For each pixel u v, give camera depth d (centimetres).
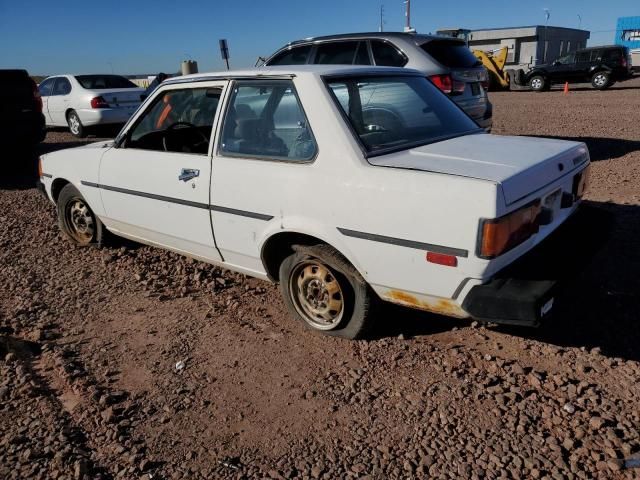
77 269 512
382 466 262
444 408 299
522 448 268
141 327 402
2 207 750
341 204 322
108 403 314
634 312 383
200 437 287
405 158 326
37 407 314
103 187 485
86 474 262
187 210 412
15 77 982
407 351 353
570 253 320
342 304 354
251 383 330
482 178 283
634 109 1552
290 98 355
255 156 368
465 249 282
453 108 427
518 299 277
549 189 316
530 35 4141
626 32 3938
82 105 1294
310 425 292
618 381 313
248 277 476
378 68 404
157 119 462
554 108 1664
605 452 263
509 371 327
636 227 539
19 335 396
